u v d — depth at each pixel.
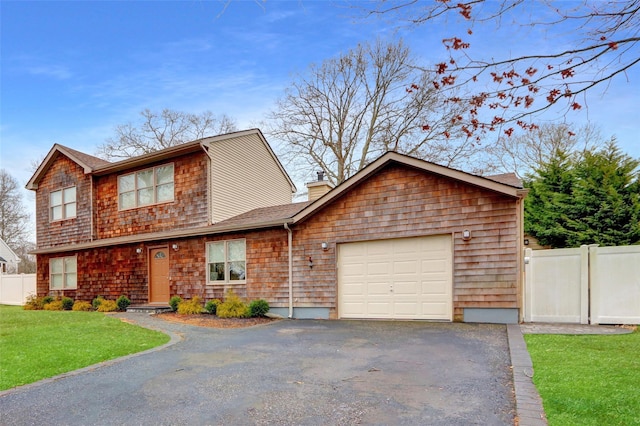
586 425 3.45
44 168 18.88
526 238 14.87
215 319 11.39
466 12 3.57
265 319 11.42
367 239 10.97
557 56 3.51
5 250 32.19
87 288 16.95
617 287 8.36
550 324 8.69
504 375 5.10
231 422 3.99
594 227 13.03
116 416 4.27
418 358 6.10
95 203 17.27
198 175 14.68
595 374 4.72
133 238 15.19
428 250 10.26
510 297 9.13
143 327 9.83
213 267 13.82
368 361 6.05
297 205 15.01
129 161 15.86
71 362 6.47
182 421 4.06
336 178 24.41
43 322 10.73
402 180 10.64
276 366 5.96
